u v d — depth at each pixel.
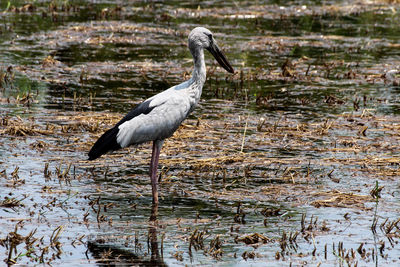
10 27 24.94
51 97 16.80
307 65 20.95
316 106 16.72
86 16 27.95
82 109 15.74
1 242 8.89
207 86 18.64
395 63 21.30
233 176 11.87
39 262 8.36
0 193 10.59
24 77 18.58
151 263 8.41
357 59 21.86
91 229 9.45
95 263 8.38
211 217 10.02
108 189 11.08
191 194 10.98
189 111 10.99
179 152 12.99
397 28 27.17
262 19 28.50
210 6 31.23
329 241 9.26
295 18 28.91
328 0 33.62
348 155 13.05
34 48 22.08
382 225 9.75
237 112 16.05
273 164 12.51
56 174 11.59
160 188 11.25
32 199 10.45
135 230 9.47
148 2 32.00
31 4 29.45
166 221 9.82
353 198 10.81
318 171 12.13
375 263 8.55
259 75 19.77
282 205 10.55
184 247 8.94
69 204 10.35
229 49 22.80
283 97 17.55
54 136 13.72
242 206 10.49
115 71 19.70
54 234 9.23
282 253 8.82
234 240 9.20
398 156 12.90
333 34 25.78
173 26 26.41
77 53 21.78
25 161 12.19
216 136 14.01
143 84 18.36
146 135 10.57
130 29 25.52
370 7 31.94
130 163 12.42
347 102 17.08
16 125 14.01
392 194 11.03
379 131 14.60
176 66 20.45
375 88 18.55
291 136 14.18
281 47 23.06
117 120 14.84
